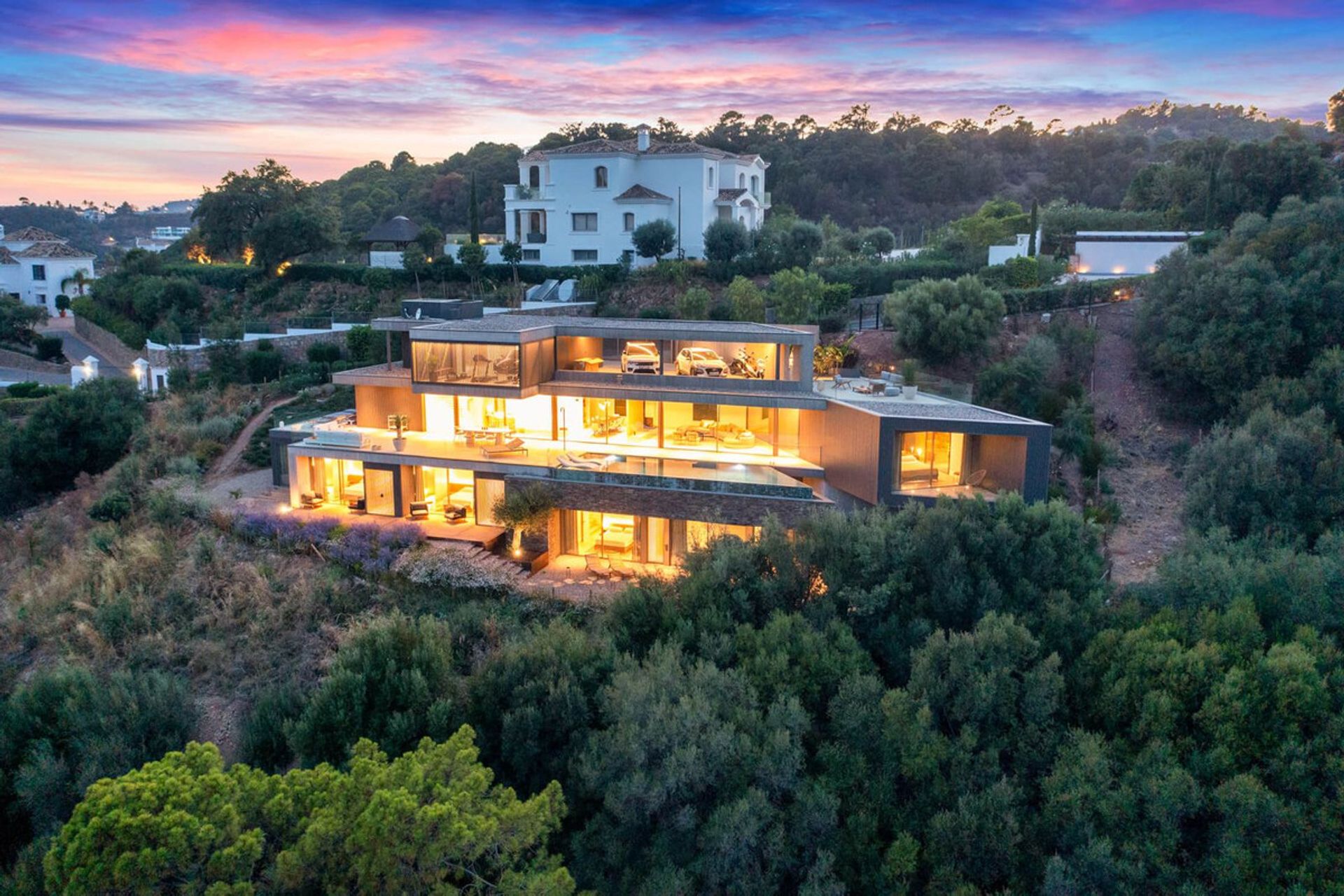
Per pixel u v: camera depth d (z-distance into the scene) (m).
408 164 126.25
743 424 30.80
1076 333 42.53
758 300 44.56
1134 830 15.88
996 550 21.47
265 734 19.23
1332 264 41.59
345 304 57.88
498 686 18.83
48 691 19.92
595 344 33.41
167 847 11.36
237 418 40.78
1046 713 17.75
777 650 19.02
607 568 26.67
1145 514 33.28
